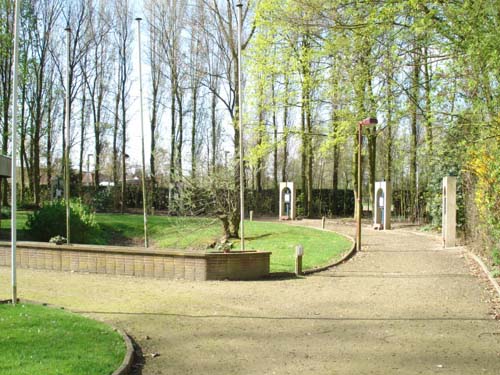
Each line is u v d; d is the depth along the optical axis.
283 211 37.28
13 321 7.66
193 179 23.17
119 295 11.01
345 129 21.44
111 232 27.94
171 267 13.56
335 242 20.72
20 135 39.19
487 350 7.11
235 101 36.28
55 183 44.22
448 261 15.70
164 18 43.91
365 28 14.79
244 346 7.35
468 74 13.27
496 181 13.43
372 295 11.10
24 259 15.07
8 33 32.84
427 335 7.89
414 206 32.50
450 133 16.09
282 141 26.88
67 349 6.50
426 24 13.09
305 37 20.44
